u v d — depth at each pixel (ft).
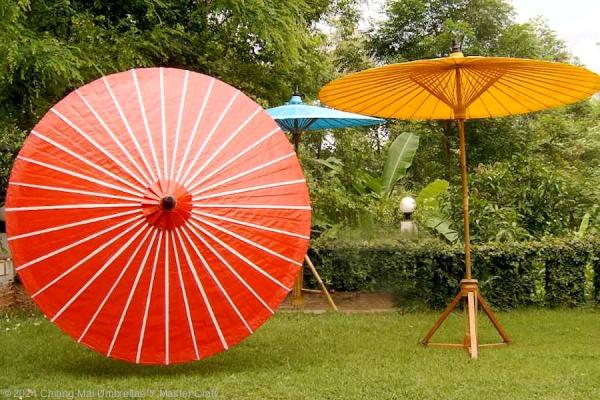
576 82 18.81
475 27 62.64
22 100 31.09
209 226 15.52
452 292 26.61
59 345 20.01
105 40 31.35
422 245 27.12
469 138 60.29
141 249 15.25
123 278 15.26
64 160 15.29
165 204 15.01
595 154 64.95
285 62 37.17
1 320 24.30
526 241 27.94
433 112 22.44
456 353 18.92
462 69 18.58
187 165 15.55
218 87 16.56
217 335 15.85
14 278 30.76
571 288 27.55
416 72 18.60
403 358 18.34
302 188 16.61
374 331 22.40
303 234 16.44
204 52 36.29
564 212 31.04
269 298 16.14
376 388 15.20
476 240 28.76
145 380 16.15
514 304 26.91
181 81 16.34
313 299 29.01
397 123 61.67
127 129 15.51
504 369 17.03
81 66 29.22
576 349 19.42
